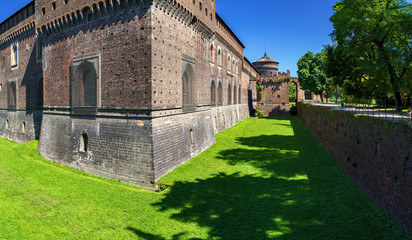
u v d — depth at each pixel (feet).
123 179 63.05
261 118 203.62
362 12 72.64
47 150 85.05
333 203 47.70
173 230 41.16
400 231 35.60
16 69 119.75
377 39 76.89
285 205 48.34
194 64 84.79
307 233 38.86
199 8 85.87
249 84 217.36
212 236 39.47
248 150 90.12
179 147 72.64
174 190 56.29
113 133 65.72
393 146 40.06
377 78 79.00
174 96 70.64
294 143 101.04
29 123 111.65
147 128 60.39
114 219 43.86
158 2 61.93
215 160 78.18
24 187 54.03
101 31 68.13
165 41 65.72
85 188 55.98
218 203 50.37
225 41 132.26
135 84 61.93
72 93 76.28
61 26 79.10
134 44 61.98
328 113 87.25
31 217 42.63
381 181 43.55
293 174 64.18
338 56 90.38
